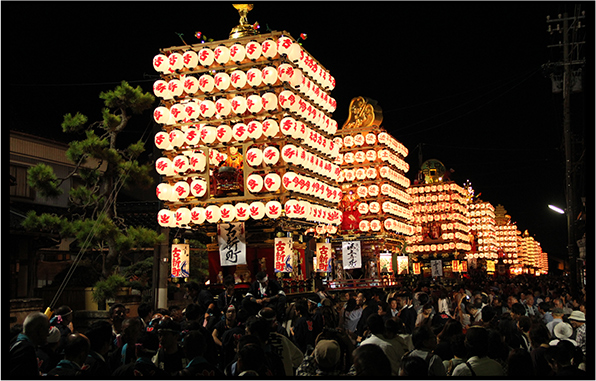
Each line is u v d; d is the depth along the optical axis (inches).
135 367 233.3
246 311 361.1
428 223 1819.6
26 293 764.0
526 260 3629.4
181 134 691.4
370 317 297.1
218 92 697.6
